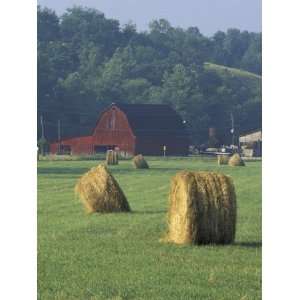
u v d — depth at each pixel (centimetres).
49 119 16225
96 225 3400
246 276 2364
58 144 13575
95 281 2292
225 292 2206
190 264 2500
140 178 7025
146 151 13700
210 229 2816
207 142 15825
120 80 17512
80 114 16475
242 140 15375
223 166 9794
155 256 2628
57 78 17138
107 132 13775
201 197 2823
